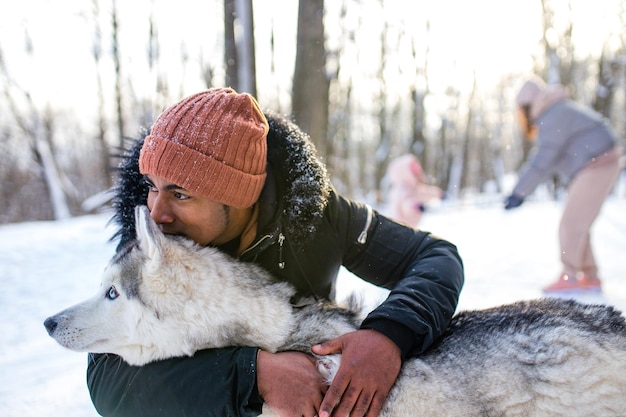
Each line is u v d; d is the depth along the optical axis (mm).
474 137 30172
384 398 1626
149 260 1741
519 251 7191
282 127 2002
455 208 13484
